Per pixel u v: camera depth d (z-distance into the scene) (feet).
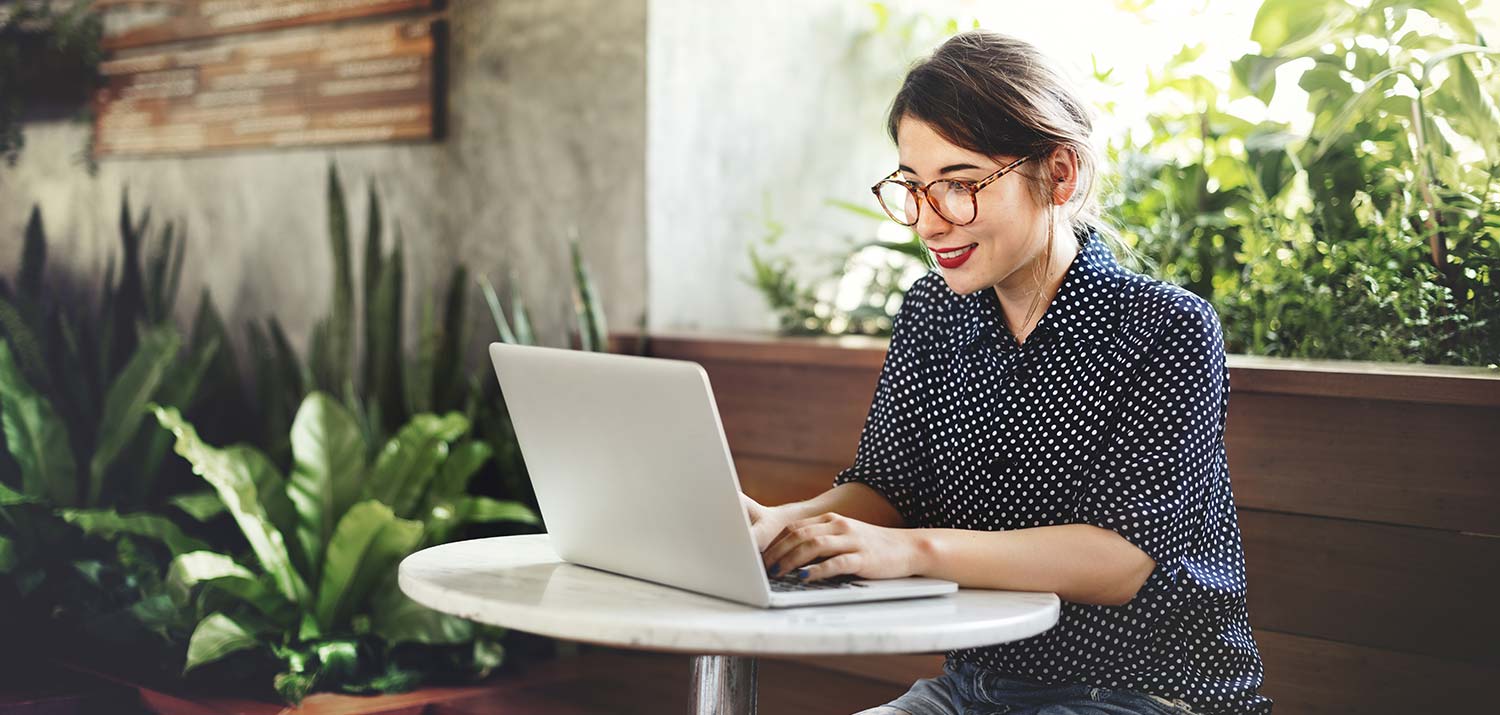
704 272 10.69
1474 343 6.56
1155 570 4.69
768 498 9.11
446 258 11.82
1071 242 5.13
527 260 11.18
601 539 4.62
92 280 15.85
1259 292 7.42
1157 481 4.62
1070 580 4.51
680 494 4.12
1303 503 6.39
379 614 9.14
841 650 3.77
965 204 4.73
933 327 5.42
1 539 9.95
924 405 5.46
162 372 10.99
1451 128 6.80
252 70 13.56
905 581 4.42
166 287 14.76
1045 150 4.74
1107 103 8.50
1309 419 6.36
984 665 5.16
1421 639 6.07
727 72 10.77
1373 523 6.19
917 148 4.80
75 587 10.16
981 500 5.23
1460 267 6.68
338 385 11.15
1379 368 6.30
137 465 11.11
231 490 9.03
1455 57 6.74
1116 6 8.65
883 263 10.07
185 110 14.44
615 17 10.41
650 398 4.04
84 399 12.03
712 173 10.71
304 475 9.46
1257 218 7.50
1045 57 4.89
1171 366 4.73
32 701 8.67
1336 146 7.20
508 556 5.00
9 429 10.38
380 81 12.19
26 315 12.46
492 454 9.96
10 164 16.33
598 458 4.40
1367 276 6.89
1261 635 6.54
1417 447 6.05
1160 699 4.79
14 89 15.98
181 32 14.39
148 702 8.79
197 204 14.44
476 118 11.54
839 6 11.57
